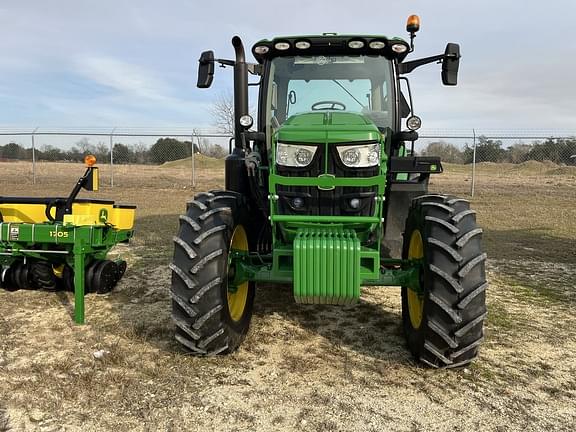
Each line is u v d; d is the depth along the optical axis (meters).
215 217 3.27
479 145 16.80
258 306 4.59
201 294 3.13
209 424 2.61
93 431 2.53
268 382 3.07
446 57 3.95
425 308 3.12
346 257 2.98
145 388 2.96
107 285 4.88
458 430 2.58
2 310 4.36
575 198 14.66
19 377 3.08
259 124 4.20
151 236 8.10
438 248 3.05
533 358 3.49
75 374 3.12
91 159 4.51
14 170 22.17
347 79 4.16
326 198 3.26
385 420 2.66
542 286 5.42
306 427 2.59
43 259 4.72
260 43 4.04
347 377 3.15
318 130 3.25
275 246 3.35
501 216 11.05
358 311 4.49
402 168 3.46
